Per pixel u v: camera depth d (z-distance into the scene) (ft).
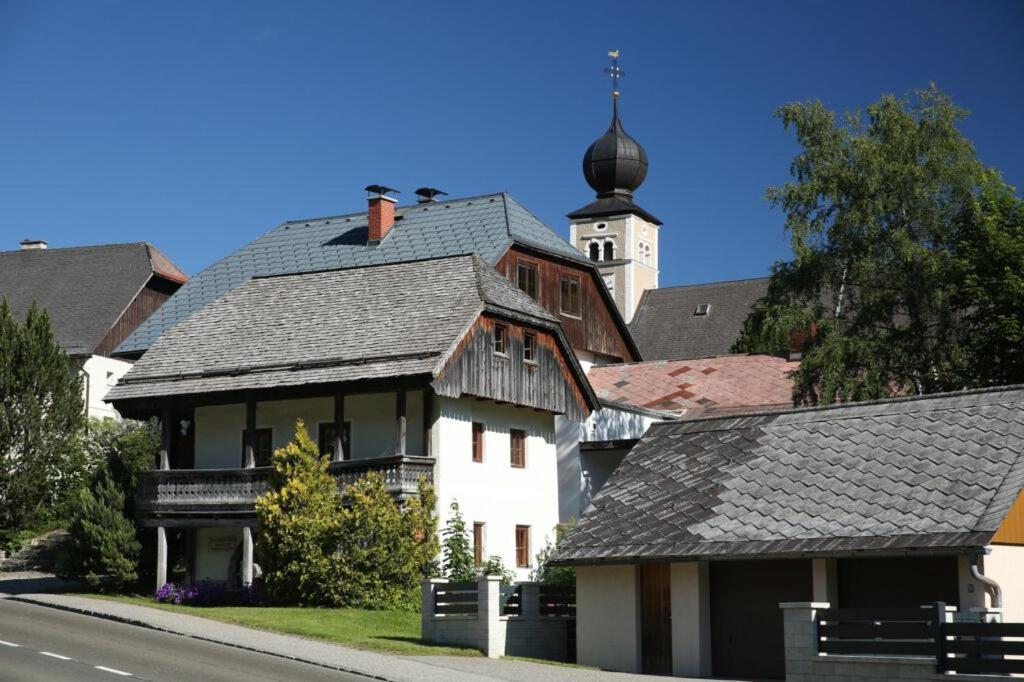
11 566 163.32
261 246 197.06
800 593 93.09
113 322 226.58
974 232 155.33
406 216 194.80
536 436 148.97
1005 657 78.64
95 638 97.25
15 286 240.32
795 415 103.86
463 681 81.35
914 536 84.94
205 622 108.17
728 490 98.12
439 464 132.36
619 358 208.64
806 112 168.66
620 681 84.17
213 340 147.13
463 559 127.75
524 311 143.33
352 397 138.31
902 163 160.66
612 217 342.03
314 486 125.70
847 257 162.09
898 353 155.22
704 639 95.55
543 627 104.06
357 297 145.18
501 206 189.16
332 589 120.16
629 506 101.30
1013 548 86.63
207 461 145.59
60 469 168.55
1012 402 94.02
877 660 76.64
